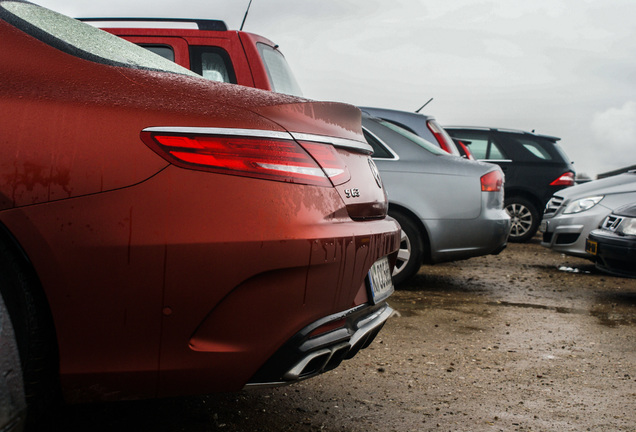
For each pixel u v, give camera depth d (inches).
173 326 73.8
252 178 76.3
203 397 110.3
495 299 218.5
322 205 80.7
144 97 79.5
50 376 75.6
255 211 75.2
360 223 88.0
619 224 222.2
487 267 301.0
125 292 72.5
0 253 72.3
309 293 78.2
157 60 102.7
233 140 76.6
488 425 104.7
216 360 75.0
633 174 288.8
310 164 81.2
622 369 139.6
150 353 74.2
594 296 233.9
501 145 427.2
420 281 248.5
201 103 80.4
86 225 71.7
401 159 218.7
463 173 216.5
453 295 221.6
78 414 99.7
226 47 235.8
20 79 78.2
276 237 75.2
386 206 101.0
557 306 211.5
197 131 75.9
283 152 79.0
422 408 111.1
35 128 73.7
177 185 73.9
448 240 215.3
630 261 215.5
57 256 71.3
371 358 139.6
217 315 74.8
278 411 106.3
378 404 112.0
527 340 162.6
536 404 115.6
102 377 74.0
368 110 290.7
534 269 300.5
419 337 160.2
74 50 86.4
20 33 84.7
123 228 72.2
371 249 88.7
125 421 98.1
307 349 78.4
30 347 72.7
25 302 72.6
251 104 82.7
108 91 79.3
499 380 128.7
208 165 75.2
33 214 71.3
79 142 73.5
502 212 225.3
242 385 77.1
